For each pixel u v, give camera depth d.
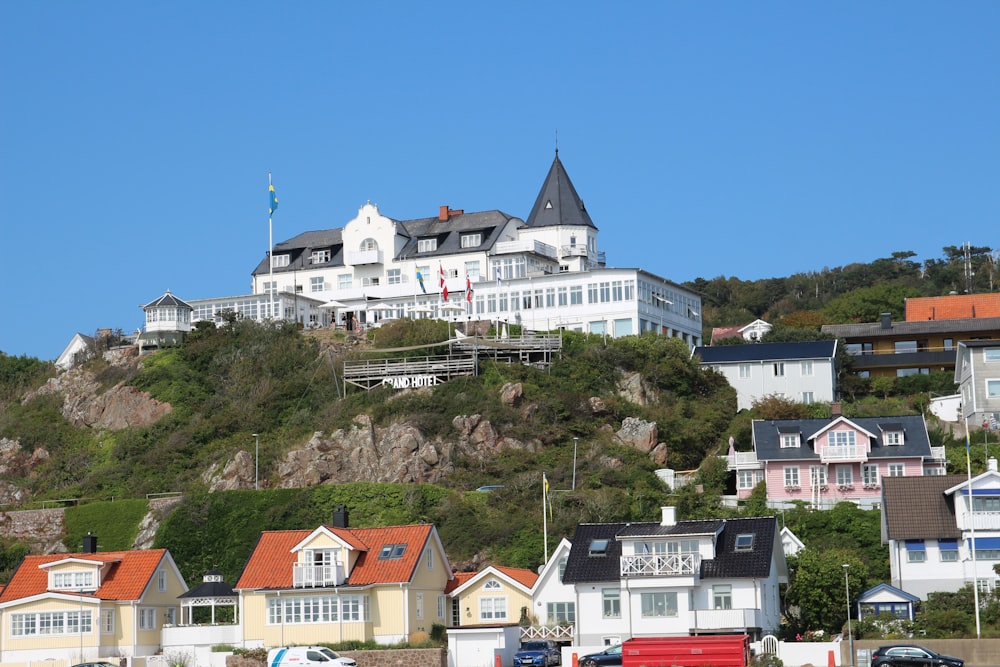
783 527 121.31
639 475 140.25
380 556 105.75
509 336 171.62
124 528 139.38
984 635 93.31
